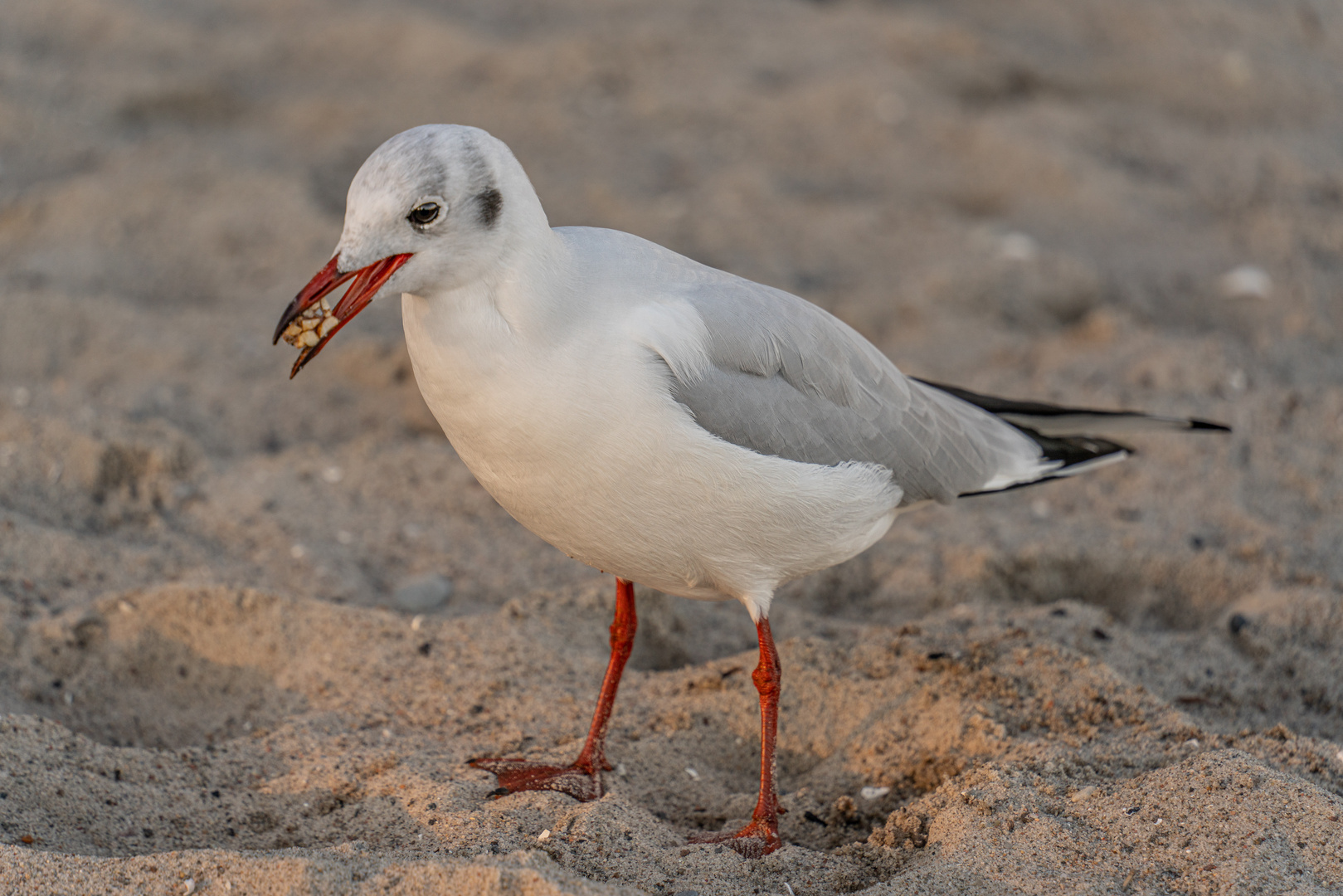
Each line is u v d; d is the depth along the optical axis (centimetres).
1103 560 1108
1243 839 687
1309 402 1304
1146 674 938
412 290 686
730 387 739
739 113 2008
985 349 1456
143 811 771
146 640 956
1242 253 1672
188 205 1672
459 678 913
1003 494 1212
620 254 746
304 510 1148
